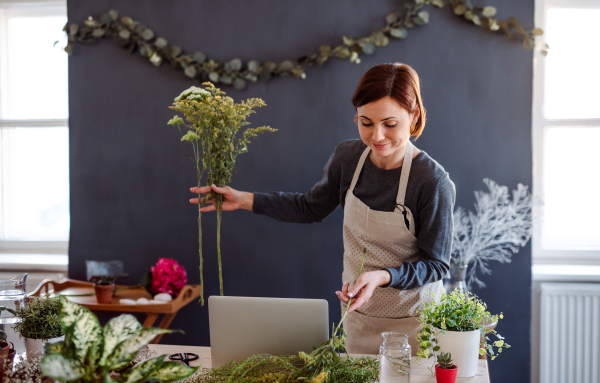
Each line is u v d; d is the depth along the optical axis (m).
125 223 2.82
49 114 3.18
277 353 1.36
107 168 2.83
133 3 2.78
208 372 1.32
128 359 0.96
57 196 3.19
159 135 2.78
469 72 2.57
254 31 2.71
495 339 2.60
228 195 1.95
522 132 2.55
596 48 2.84
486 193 2.57
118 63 2.80
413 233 1.82
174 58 2.72
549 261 2.85
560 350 2.63
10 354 1.24
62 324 0.98
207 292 2.78
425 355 1.42
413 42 2.60
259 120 2.71
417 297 1.82
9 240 3.17
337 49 2.61
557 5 2.83
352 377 1.27
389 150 1.67
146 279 2.52
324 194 2.06
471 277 2.60
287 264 2.73
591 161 2.85
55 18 3.16
